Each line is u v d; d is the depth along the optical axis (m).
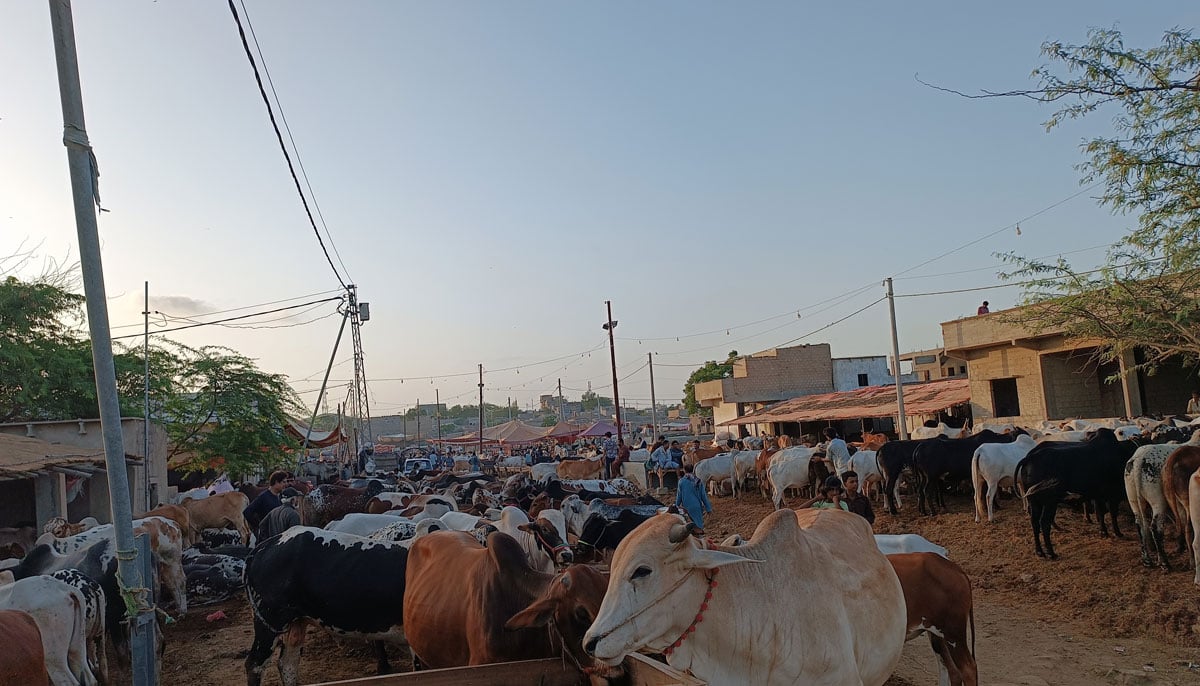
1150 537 10.87
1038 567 11.76
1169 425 16.52
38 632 5.45
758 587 3.84
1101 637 8.76
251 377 27.03
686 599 3.67
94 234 4.36
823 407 35.12
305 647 9.35
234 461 26.62
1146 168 10.23
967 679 6.22
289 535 7.31
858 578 4.30
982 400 28.20
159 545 10.93
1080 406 25.80
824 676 3.84
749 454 24.78
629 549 3.69
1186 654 7.98
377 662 8.32
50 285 22.88
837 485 8.81
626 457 30.22
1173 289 11.66
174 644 10.01
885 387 35.88
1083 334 13.14
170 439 25.75
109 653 9.91
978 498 15.30
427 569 6.23
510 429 53.69
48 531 12.16
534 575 5.18
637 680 4.11
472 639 5.28
